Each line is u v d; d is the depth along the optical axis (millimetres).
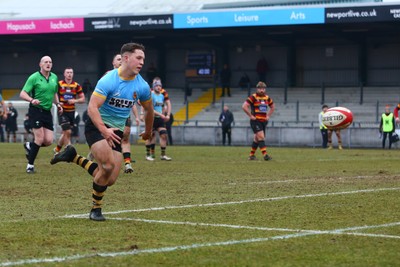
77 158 22406
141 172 40500
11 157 54469
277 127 91250
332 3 102750
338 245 18375
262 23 96625
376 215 23469
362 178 36625
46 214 23641
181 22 100188
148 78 115375
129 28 102188
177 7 108438
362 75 109125
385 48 108562
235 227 21031
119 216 23109
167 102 52594
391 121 81625
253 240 18969
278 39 111875
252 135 92188
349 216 23250
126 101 21938
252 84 116312
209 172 40719
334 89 106875
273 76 115500
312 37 112125
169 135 92375
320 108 101750
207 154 62656
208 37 115375
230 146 87188
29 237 19250
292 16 95312
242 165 47000
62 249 17719
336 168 44219
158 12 101062
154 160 52312
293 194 29297
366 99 102500
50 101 39531
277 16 96000
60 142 45812
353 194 29109
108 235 19656
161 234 19844
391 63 108438
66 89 45375
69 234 19766
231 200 27359
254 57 116188
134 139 95938
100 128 21266
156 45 120688
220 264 16156
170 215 23375
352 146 86875
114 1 116000
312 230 20594
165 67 121688
